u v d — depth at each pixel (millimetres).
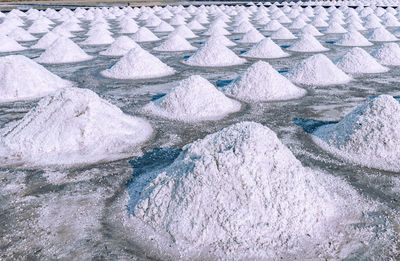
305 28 27531
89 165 6742
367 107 7574
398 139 6965
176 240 4363
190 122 9094
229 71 15289
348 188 5719
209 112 9680
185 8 51438
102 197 5543
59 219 4949
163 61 17859
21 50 21031
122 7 53000
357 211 5043
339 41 22609
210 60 16875
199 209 4500
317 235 4469
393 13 38812
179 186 4773
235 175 4621
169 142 7781
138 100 11070
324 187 5707
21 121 8102
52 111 7938
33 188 5879
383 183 5945
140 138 7996
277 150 5043
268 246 4250
